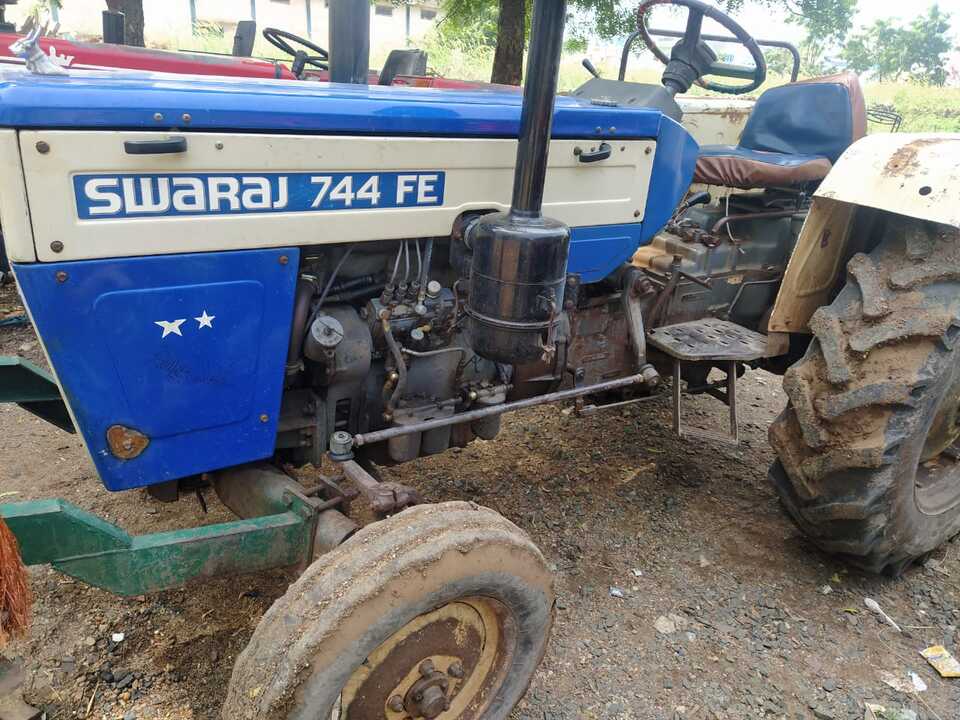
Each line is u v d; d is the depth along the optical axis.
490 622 1.80
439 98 2.10
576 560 2.73
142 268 1.61
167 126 1.56
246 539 1.82
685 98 4.51
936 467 2.76
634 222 2.42
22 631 1.54
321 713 1.47
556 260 1.84
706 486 3.26
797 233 3.28
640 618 2.46
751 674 2.26
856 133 3.32
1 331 4.21
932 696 2.22
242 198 1.69
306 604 1.48
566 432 3.65
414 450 2.32
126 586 1.72
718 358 2.76
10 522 1.56
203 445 1.85
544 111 1.72
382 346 2.13
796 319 2.84
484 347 1.92
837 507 2.38
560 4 1.62
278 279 1.80
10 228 1.47
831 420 2.33
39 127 1.43
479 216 2.05
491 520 1.70
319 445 2.14
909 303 2.26
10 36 4.26
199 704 2.03
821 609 2.55
